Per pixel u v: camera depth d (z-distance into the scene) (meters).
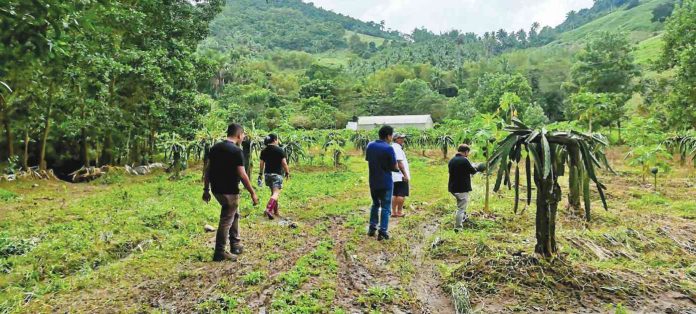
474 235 6.29
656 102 26.00
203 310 3.73
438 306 3.97
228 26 187.12
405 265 5.00
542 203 4.54
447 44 142.00
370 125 60.84
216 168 5.10
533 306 3.83
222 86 76.25
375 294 4.05
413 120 60.34
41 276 4.80
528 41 174.88
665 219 7.55
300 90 79.44
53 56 4.94
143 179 15.60
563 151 4.69
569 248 5.41
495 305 3.88
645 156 12.11
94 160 19.34
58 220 7.45
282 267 4.86
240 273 4.64
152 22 18.86
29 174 14.08
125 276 4.61
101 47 12.02
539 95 66.31
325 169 18.58
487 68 91.94
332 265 4.88
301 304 3.80
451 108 65.12
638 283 4.25
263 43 175.50
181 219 7.52
